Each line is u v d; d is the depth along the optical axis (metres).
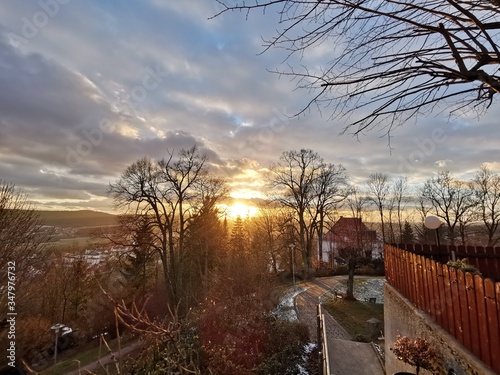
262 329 10.60
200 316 10.08
